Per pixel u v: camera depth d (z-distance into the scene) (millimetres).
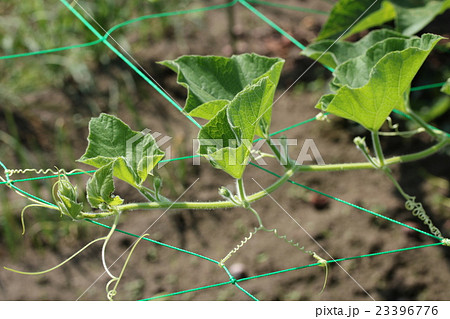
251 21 3361
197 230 2531
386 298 2248
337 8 1955
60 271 2402
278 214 2562
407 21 1863
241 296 2295
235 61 1329
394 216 2494
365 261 2371
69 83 3057
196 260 2426
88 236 2512
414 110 2768
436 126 2721
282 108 2922
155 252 2465
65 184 1125
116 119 1215
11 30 3176
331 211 2551
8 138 2754
